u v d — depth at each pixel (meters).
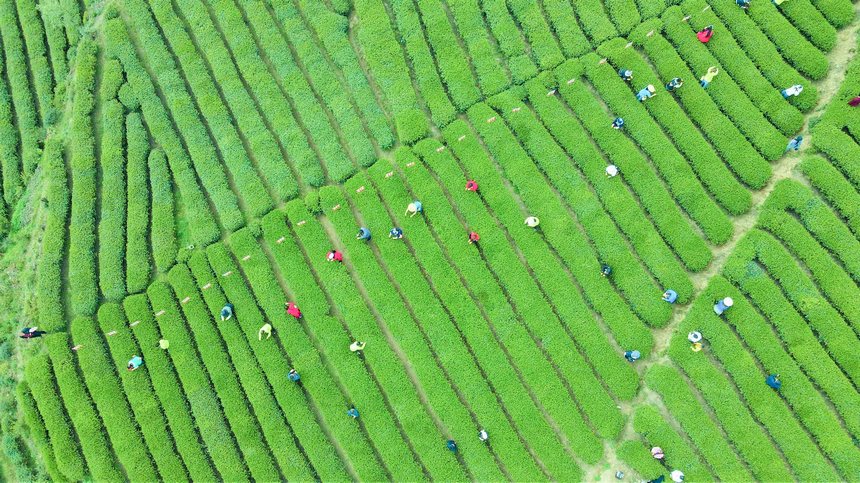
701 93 34.81
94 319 35.00
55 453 33.19
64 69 39.72
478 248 34.41
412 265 34.12
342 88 37.41
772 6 35.66
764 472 29.55
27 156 38.69
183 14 39.72
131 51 38.78
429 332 33.19
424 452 31.56
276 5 38.94
